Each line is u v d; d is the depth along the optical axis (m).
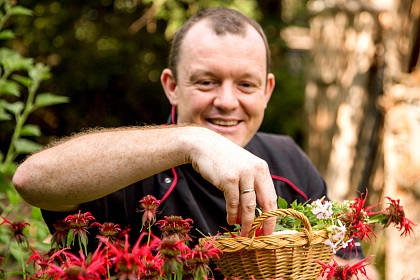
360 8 4.21
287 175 2.18
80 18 6.92
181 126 1.48
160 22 6.85
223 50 1.96
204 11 2.09
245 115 2.02
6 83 2.61
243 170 1.32
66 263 1.20
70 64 6.93
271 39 6.86
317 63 4.46
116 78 7.10
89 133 1.57
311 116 4.50
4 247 2.17
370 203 4.12
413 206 3.39
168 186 1.89
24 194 1.51
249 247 1.29
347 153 4.25
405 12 3.81
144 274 1.16
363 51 4.23
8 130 6.59
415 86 3.59
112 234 1.35
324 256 1.39
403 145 3.47
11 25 6.75
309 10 4.67
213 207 1.92
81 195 1.47
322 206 1.39
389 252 3.46
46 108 6.97
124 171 1.43
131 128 1.57
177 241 1.19
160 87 7.08
